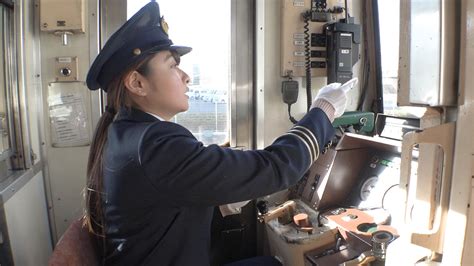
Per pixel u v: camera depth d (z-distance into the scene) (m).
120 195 0.81
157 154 0.74
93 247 0.98
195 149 0.76
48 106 1.85
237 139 2.09
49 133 1.87
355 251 1.35
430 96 0.70
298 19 1.93
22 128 1.63
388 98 1.99
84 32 1.82
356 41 1.86
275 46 1.97
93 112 1.87
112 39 0.87
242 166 0.76
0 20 1.54
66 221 1.93
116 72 0.88
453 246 0.72
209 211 0.99
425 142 0.71
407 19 0.74
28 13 1.73
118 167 0.80
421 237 0.74
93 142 0.96
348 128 1.85
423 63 0.71
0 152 1.48
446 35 0.67
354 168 1.70
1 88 1.56
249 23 2.01
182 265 0.89
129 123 0.87
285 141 0.85
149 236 0.86
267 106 2.00
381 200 1.54
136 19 0.87
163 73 0.88
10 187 1.38
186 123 2.06
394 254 0.83
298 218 1.51
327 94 0.98
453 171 0.71
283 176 0.81
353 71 2.06
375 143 1.57
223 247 1.94
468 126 0.67
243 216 2.00
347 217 1.50
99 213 0.94
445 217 0.74
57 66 1.82
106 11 1.88
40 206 1.80
